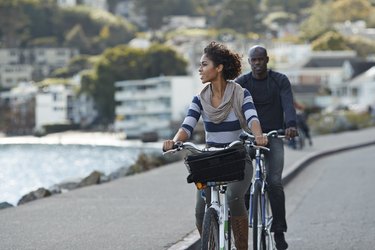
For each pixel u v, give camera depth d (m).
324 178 24.36
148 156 31.00
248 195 10.83
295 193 20.58
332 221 15.59
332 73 166.62
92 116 157.62
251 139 9.73
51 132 150.50
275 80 11.48
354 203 18.14
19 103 153.12
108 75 157.88
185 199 17.53
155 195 18.38
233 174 8.80
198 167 8.79
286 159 29.75
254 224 9.98
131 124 151.75
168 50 159.50
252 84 11.53
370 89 147.38
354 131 57.47
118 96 155.62
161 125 147.75
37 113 150.75
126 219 14.54
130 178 22.95
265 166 11.13
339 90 153.12
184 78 148.12
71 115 154.50
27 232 13.16
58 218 14.73
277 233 10.99
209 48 9.30
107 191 19.38
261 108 11.52
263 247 10.25
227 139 9.39
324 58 169.88
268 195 11.02
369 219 15.66
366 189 20.88
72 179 22.33
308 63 168.88
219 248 8.87
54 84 175.38
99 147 32.75
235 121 9.37
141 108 151.50
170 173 24.50
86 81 158.38
